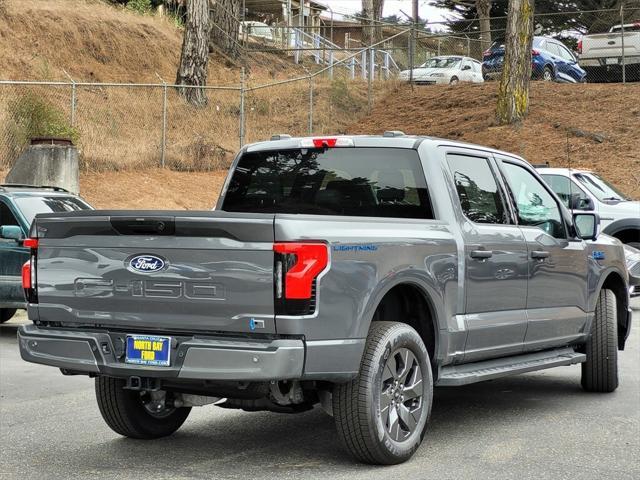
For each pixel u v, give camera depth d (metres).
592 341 8.54
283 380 5.55
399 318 6.62
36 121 21.80
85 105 26.20
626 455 6.32
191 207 21.64
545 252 7.62
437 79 33.34
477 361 7.08
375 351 5.80
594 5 47.94
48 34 29.84
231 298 5.45
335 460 6.15
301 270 5.34
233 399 6.12
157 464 6.05
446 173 6.89
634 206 15.81
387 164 6.98
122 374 5.73
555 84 30.50
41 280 6.12
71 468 5.94
